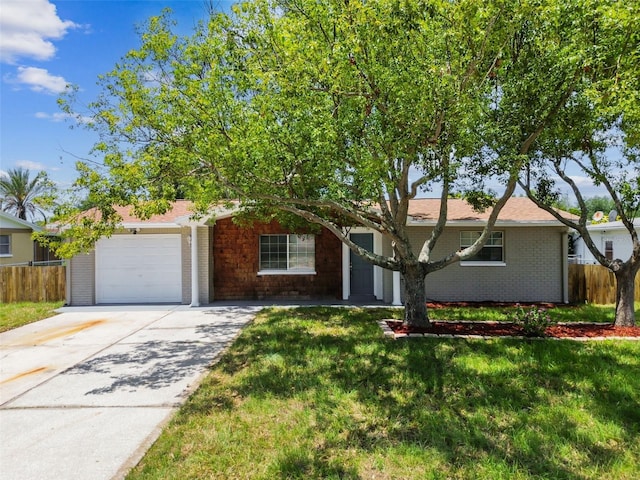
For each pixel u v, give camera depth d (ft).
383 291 42.60
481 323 29.14
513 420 13.75
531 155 27.61
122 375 19.62
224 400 15.99
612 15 17.46
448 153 23.11
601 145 26.71
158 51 22.77
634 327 27.43
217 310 37.93
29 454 12.13
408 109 19.33
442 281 41.88
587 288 41.88
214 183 25.18
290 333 27.30
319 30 21.79
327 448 12.09
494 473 10.68
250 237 44.09
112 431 13.60
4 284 43.68
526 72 22.61
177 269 42.86
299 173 23.07
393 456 11.58
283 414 14.55
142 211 22.75
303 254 44.37
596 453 11.69
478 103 19.84
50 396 16.93
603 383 16.96
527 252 41.81
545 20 20.01
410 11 19.61
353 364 20.01
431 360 20.29
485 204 30.66
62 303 42.68
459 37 19.16
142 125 22.81
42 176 25.32
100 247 42.47
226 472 10.94
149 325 31.73
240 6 22.13
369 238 44.73
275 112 21.03
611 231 63.21
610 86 19.33
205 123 21.86
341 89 20.36
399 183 26.68
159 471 11.01
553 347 22.33
